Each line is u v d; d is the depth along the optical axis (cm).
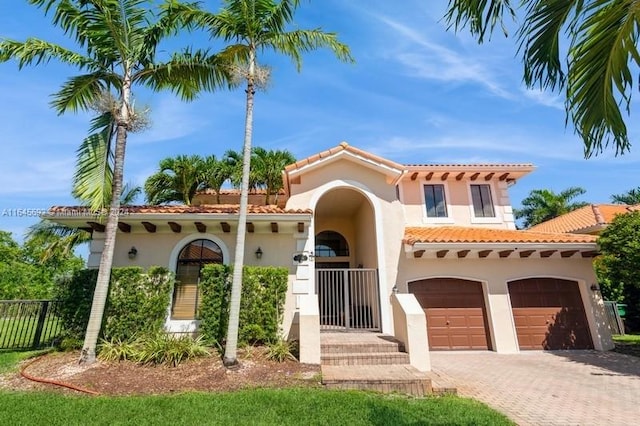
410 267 1608
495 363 1317
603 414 765
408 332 1135
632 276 1441
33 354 1152
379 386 893
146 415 685
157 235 1447
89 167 1138
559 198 4028
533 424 709
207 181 2492
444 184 2100
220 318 1223
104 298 1074
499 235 1673
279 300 1278
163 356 1034
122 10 1185
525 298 1631
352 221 2152
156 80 1320
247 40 1273
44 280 4206
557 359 1385
